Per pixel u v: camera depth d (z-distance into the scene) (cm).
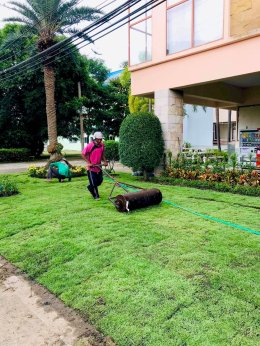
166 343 254
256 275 340
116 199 621
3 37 2250
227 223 516
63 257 433
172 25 984
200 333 260
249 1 786
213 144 2650
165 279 345
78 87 2348
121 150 1046
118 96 2706
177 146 1063
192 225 515
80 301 330
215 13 865
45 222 580
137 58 1117
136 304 308
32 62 1477
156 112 1071
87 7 1333
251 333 255
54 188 929
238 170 850
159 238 462
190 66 950
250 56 806
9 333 295
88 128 2716
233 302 296
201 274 350
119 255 416
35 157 2616
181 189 827
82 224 549
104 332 280
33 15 1381
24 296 362
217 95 1190
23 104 2378
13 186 869
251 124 1337
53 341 280
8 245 503
